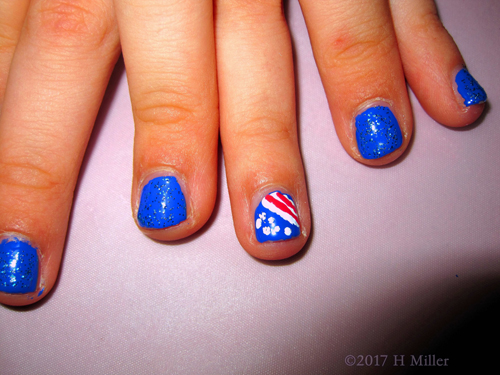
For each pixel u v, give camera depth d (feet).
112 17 0.26
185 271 0.26
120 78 0.30
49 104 0.25
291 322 0.26
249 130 0.25
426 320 0.25
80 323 0.26
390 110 0.26
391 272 0.26
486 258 0.27
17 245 0.24
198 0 0.23
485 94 0.27
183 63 0.23
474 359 0.24
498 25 0.31
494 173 0.28
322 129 0.29
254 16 0.26
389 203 0.27
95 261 0.26
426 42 0.28
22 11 0.27
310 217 0.25
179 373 0.25
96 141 0.28
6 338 0.25
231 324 0.26
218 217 0.27
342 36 0.26
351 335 0.25
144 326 0.26
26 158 0.24
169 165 0.24
